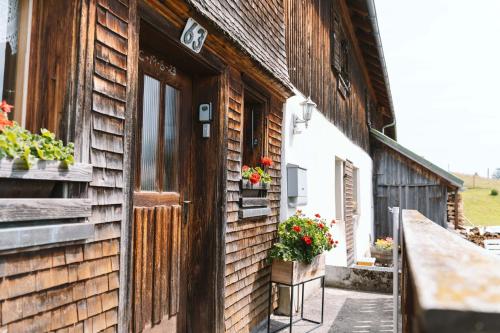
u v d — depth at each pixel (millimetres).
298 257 4219
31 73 1940
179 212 3295
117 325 2160
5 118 1608
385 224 13250
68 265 1869
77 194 1915
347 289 6496
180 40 2838
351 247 9148
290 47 5613
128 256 2268
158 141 3061
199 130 3484
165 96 3156
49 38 1966
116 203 2186
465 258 668
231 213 3631
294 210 5355
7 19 1881
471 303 426
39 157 1693
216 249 3354
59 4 1967
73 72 1934
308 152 6156
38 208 1684
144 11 2477
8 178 1570
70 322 1872
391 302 5656
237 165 3791
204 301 3344
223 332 3420
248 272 4016
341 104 8992
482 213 37281
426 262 629
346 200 8820
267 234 4559
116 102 2211
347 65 9586
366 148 12539
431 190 12789
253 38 4012
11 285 1602
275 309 4879
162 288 3010
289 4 5672
